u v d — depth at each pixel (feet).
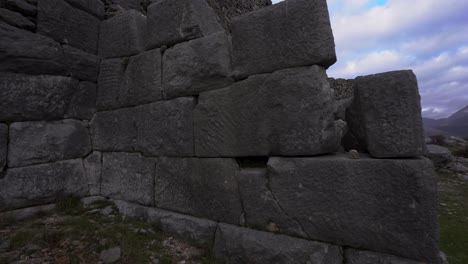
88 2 13.20
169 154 10.44
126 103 12.03
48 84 11.43
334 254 6.94
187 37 10.36
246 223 8.44
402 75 6.51
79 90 12.60
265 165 8.75
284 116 7.86
